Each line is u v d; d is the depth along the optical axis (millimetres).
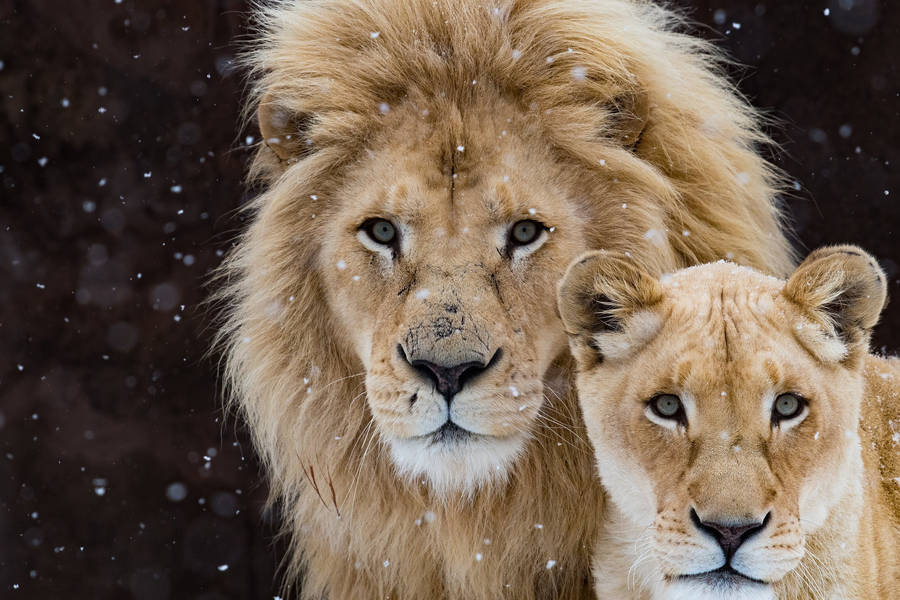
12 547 13133
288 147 7328
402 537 7293
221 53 13156
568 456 6945
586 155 6824
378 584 7500
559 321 6660
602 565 6336
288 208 7148
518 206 6535
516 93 6875
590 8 7258
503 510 7051
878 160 13594
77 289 13305
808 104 13562
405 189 6559
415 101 6828
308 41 7348
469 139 6645
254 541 13477
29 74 13062
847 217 13625
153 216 13320
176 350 13406
